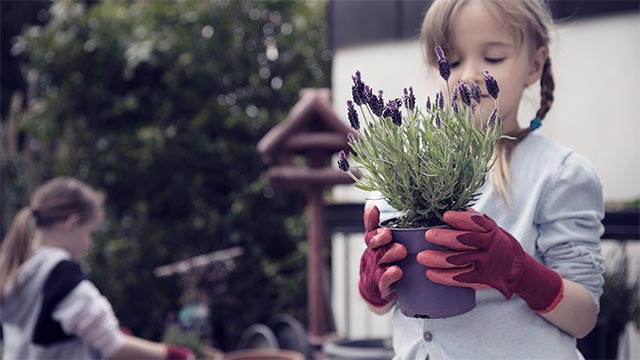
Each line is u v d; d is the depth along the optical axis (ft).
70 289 7.81
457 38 4.15
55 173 18.33
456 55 4.19
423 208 3.73
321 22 19.56
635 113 12.38
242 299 17.87
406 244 3.64
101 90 18.12
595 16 12.69
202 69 18.07
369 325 15.25
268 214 18.39
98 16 18.10
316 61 19.39
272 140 12.23
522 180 4.11
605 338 10.10
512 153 4.21
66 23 18.15
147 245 17.69
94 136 18.15
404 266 3.68
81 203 8.38
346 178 12.10
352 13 15.85
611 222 9.66
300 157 17.63
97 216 8.63
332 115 11.91
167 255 17.84
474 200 3.72
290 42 18.85
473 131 3.56
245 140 18.63
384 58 15.37
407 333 4.30
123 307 17.69
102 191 18.06
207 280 14.10
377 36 15.46
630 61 12.39
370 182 3.76
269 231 18.35
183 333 12.72
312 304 12.27
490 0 4.07
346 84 15.98
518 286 3.69
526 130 4.27
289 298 17.65
